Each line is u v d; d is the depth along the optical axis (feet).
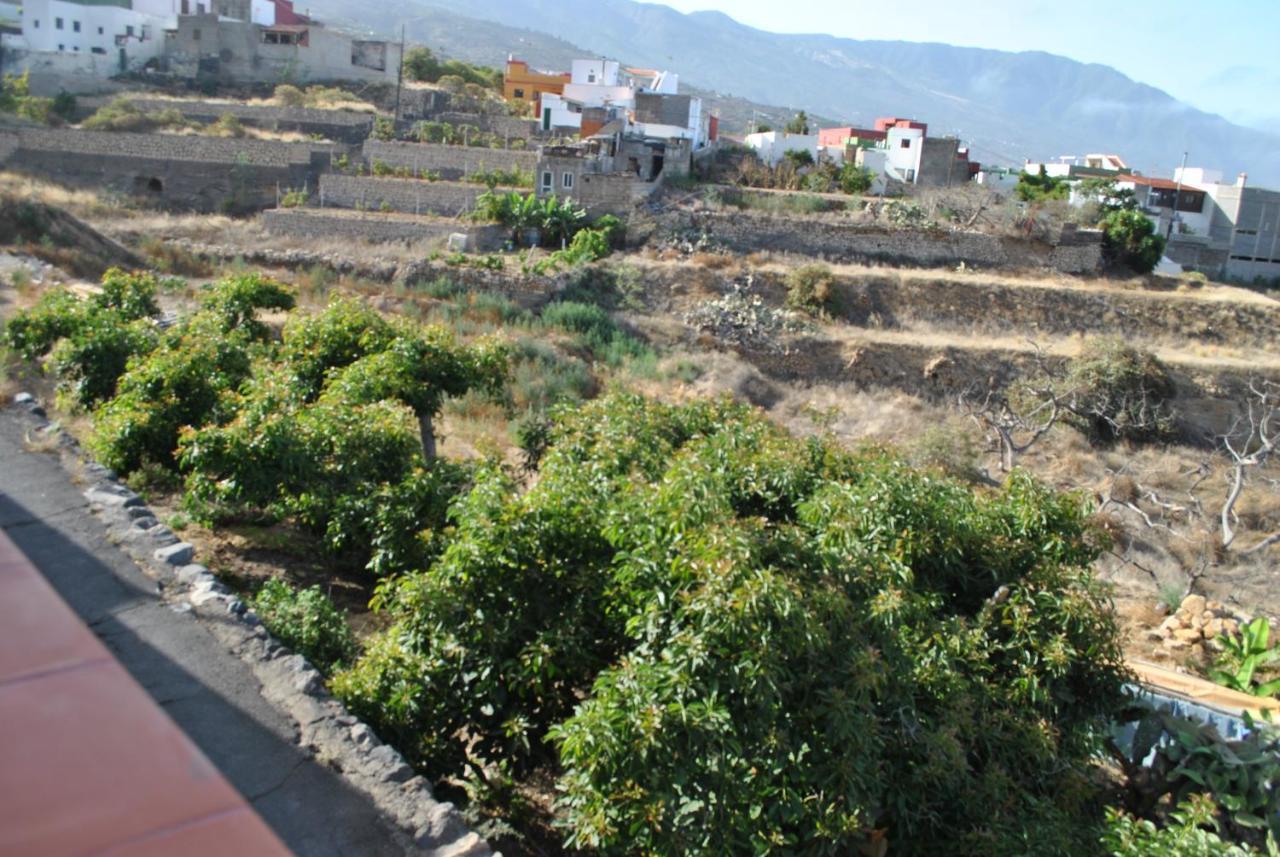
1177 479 90.27
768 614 23.20
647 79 270.46
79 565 28.45
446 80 217.56
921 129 223.10
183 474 43.68
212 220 126.93
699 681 22.89
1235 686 41.47
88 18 193.26
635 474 32.68
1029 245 140.46
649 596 25.66
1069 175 208.95
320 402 44.65
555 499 29.14
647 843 22.13
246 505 41.55
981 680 30.01
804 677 24.72
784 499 34.94
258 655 26.12
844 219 139.44
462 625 27.58
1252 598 60.64
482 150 148.46
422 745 26.96
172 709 23.25
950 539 32.37
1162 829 29.55
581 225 134.82
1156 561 65.72
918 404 107.04
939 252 138.31
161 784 5.97
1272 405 109.29
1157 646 47.21
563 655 27.58
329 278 108.78
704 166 163.53
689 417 44.04
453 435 66.49
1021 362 114.11
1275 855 26.73
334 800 21.68
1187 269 175.32
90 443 42.78
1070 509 34.91
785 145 180.04
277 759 22.53
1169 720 33.01
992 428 95.71
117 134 140.26
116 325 50.29
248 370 50.31
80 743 6.13
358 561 42.57
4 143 137.59
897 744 27.12
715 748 22.49
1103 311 127.54
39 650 6.89
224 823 5.77
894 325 123.03
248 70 195.52
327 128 166.20
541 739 27.17
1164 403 108.58
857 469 36.81
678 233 135.03
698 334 114.32
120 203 131.54
